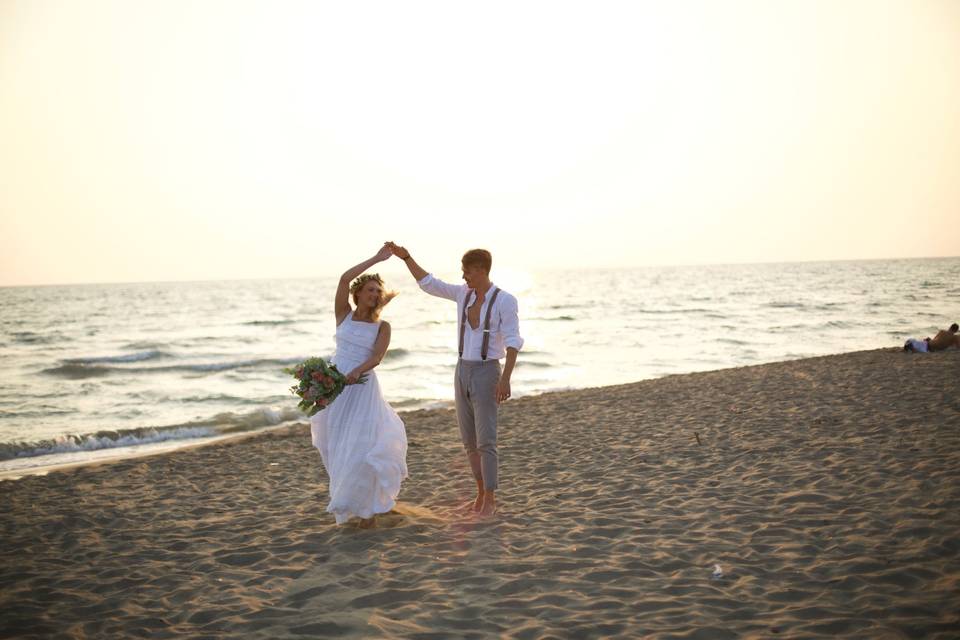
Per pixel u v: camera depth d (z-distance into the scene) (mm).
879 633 2982
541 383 18625
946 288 70500
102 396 18375
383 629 3279
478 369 5027
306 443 9641
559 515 5160
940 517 4395
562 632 3164
